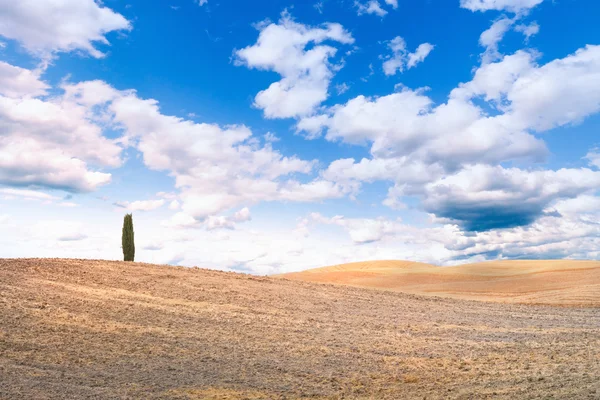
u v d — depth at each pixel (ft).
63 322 53.01
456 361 47.78
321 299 87.51
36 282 70.69
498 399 30.71
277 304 78.84
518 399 29.84
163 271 94.02
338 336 59.62
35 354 42.09
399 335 62.03
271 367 44.01
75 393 33.60
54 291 66.90
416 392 36.09
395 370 44.29
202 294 79.25
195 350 48.42
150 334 52.85
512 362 46.34
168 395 34.42
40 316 53.88
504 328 69.56
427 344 56.80
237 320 64.64
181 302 72.08
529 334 64.23
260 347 51.72
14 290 63.87
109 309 61.67
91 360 42.14
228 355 47.55
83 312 58.34
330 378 40.93
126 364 41.98
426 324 70.95
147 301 69.56
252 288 89.66
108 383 36.50
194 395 34.73
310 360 47.44
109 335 50.65
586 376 35.12
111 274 84.53
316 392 36.70
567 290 121.60
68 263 88.12
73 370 39.06
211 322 61.93
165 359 44.47
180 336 53.42
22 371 37.55
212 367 42.88
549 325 72.79
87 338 48.62
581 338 60.34
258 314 70.13
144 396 33.94
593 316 83.30
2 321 50.06
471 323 73.41
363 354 50.83
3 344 43.42
